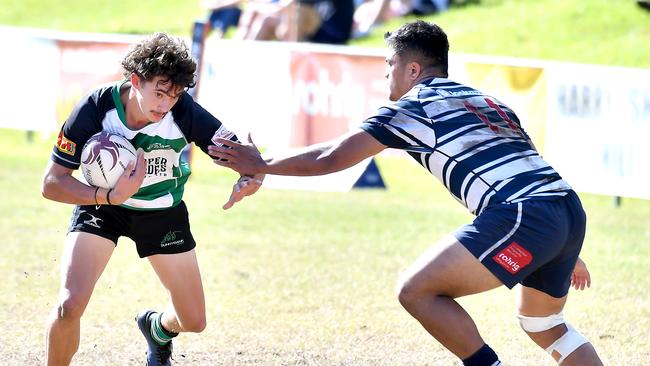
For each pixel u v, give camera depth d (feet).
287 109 125.59
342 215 114.73
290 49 124.98
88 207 48.42
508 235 43.91
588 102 116.47
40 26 222.48
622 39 175.94
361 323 68.85
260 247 95.20
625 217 119.96
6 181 130.21
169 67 44.16
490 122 45.88
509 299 78.64
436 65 48.16
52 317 46.06
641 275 86.94
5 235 96.73
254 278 82.28
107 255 48.16
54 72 130.93
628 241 103.50
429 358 60.34
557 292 48.16
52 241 94.73
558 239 44.65
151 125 46.98
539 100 117.19
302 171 46.60
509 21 188.34
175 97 45.19
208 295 76.07
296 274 84.23
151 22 217.36
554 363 59.88
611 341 65.31
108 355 59.21
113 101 46.70
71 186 45.91
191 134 48.39
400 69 48.34
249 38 184.65
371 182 137.39
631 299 78.07
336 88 123.65
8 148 159.02
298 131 125.59
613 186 116.67
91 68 129.80
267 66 125.90
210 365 57.72
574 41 177.17
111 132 46.88
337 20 179.32
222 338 63.98
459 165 45.06
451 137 45.11
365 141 45.70
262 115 126.52
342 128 123.85
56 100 131.13
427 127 45.24
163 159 48.19
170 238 49.55
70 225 48.93
